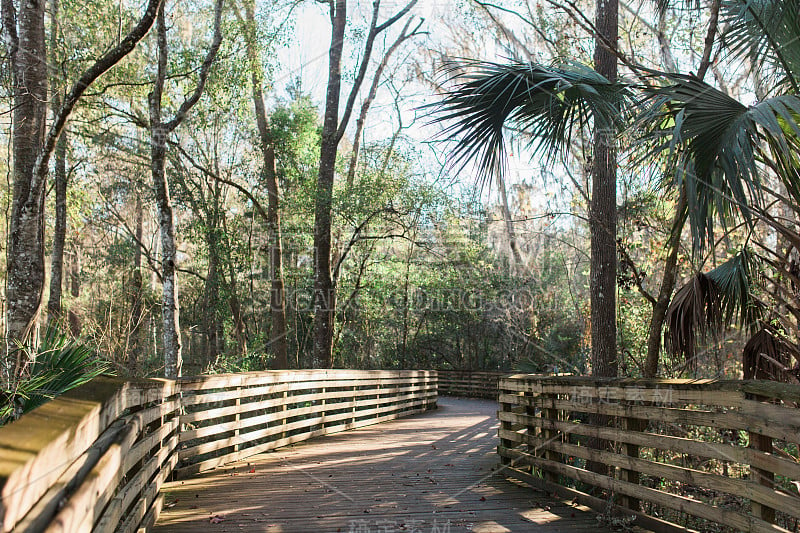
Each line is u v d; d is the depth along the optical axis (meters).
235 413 6.73
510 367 21.23
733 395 3.34
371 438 9.26
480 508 4.68
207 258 17.14
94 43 11.86
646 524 4.04
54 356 4.12
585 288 18.25
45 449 1.45
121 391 2.73
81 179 15.84
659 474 3.90
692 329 5.13
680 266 9.73
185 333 23.52
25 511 1.35
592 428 4.70
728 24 5.11
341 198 15.17
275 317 16.50
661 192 8.95
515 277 19.91
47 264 20.31
